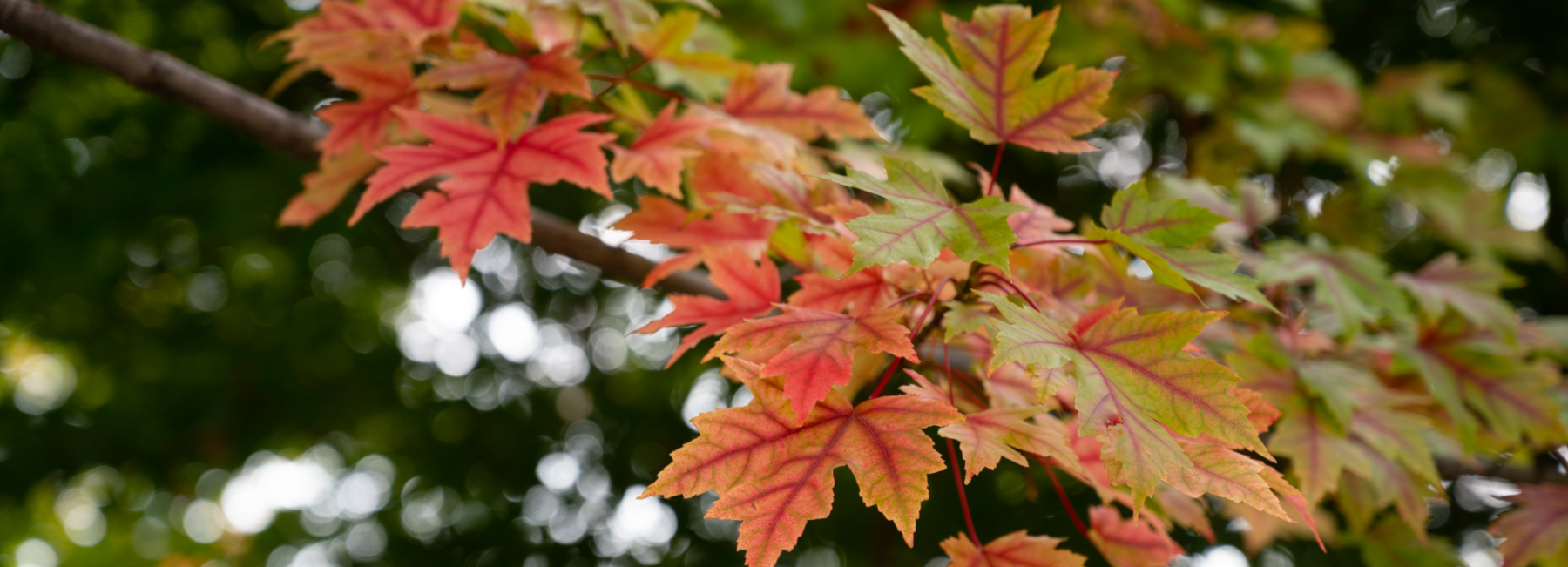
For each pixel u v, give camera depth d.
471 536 6.22
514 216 1.77
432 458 6.40
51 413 6.01
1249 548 2.88
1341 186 4.08
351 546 6.64
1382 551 2.74
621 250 2.66
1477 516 4.43
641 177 1.97
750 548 1.27
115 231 4.94
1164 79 3.76
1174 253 1.57
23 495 5.74
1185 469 1.22
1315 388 2.23
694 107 2.11
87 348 6.02
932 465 1.24
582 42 2.62
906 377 1.79
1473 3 4.52
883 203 1.86
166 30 4.76
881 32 3.85
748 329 1.34
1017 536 1.68
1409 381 2.65
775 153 2.05
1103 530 1.93
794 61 3.98
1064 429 1.60
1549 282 4.70
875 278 1.73
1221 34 3.51
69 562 8.13
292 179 4.74
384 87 2.08
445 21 2.14
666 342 6.77
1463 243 3.68
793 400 1.26
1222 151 4.16
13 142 4.84
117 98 4.85
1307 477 2.17
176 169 4.74
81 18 4.39
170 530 8.75
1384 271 2.50
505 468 6.41
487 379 6.65
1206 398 1.25
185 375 6.05
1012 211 1.35
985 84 1.67
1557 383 2.63
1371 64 4.78
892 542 5.37
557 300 6.44
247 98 2.33
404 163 1.79
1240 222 2.76
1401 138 3.79
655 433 6.29
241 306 6.21
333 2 2.06
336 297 6.42
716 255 1.74
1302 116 3.66
